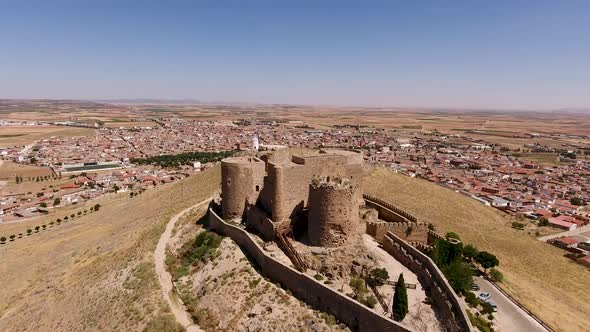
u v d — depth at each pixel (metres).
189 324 48.53
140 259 70.06
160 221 92.69
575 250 101.88
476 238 99.56
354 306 41.44
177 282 59.31
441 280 45.62
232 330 45.72
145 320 50.53
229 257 59.38
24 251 100.88
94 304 61.00
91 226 116.19
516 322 52.59
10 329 63.28
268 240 59.34
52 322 61.19
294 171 61.06
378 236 61.03
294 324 43.47
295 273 47.78
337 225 52.75
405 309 41.94
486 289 62.44
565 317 58.53
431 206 118.69
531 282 74.75
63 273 80.94
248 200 68.81
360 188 71.12
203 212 89.56
